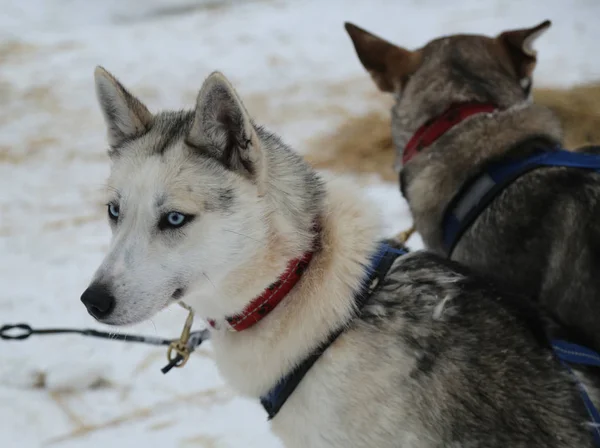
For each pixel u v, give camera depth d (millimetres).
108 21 7945
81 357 2422
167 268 1770
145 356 2428
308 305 1776
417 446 1748
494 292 1813
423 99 2186
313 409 1771
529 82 2242
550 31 6176
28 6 8234
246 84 5574
